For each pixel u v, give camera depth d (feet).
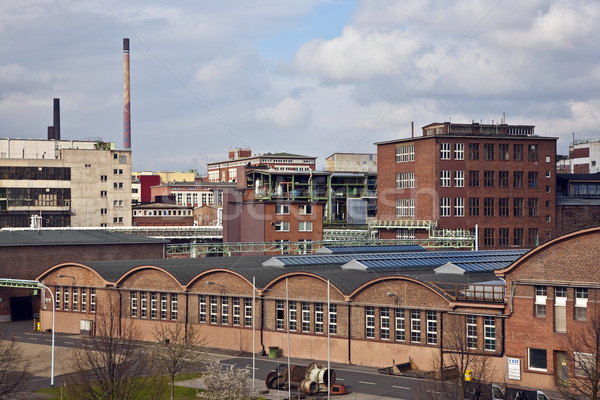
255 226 383.86
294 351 215.51
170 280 241.35
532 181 429.38
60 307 267.59
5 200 500.33
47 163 512.63
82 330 257.96
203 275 233.96
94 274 257.55
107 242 328.70
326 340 209.26
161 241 346.95
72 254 317.01
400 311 197.26
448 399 145.38
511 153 424.87
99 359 174.70
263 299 222.07
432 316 191.42
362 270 236.02
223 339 229.66
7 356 181.68
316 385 173.27
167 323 240.73
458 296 191.01
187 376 192.03
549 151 432.25
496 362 178.60
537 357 173.58
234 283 228.22
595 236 164.55
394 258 251.39
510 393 149.38
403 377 185.98
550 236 431.43
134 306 250.37
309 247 374.43
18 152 548.72
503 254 286.46
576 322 166.61
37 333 264.31
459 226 413.80
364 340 202.39
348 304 204.85
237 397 156.15
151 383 173.78
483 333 181.57
